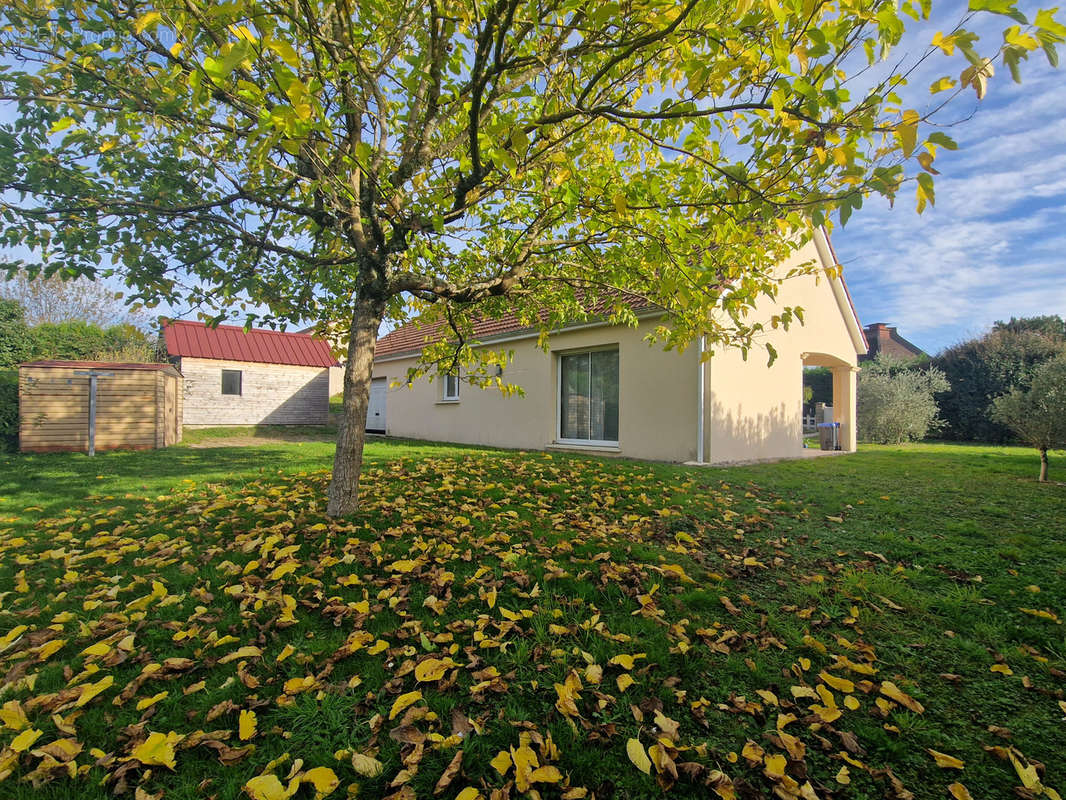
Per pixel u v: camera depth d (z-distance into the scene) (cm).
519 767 153
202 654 220
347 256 488
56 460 823
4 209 335
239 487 553
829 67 190
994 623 255
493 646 225
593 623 244
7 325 1444
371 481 559
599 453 914
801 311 336
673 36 200
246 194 412
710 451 766
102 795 150
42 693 194
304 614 255
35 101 320
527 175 363
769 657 226
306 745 170
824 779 163
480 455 826
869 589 291
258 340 1973
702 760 167
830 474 679
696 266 290
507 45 251
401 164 379
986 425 1678
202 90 217
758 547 362
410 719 178
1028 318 2022
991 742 179
